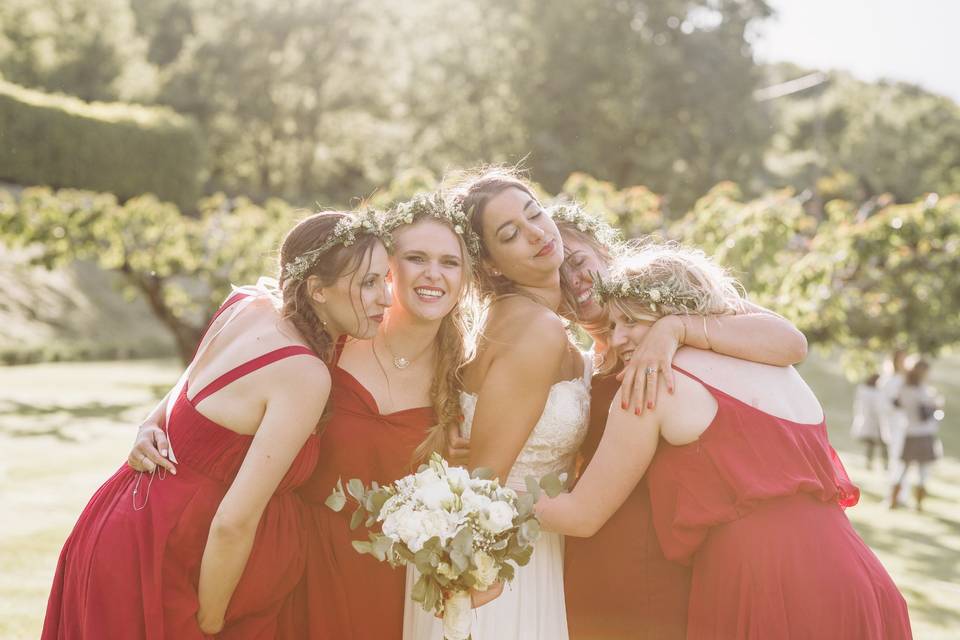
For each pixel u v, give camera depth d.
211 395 2.56
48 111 26.03
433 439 2.87
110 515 2.55
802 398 2.65
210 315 15.88
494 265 3.03
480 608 2.74
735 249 8.12
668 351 2.58
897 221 8.48
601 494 2.61
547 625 2.82
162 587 2.46
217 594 2.47
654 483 2.61
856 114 49.72
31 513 7.03
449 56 30.34
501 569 2.43
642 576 2.73
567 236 3.24
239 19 37.38
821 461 2.55
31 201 15.04
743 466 2.47
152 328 25.81
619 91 28.17
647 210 9.03
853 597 2.38
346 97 38.81
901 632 2.45
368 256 2.63
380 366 2.88
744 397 2.54
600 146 28.44
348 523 2.83
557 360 2.81
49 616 2.62
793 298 8.20
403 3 36.59
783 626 2.38
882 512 10.12
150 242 15.23
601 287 2.78
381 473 2.86
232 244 15.08
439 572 2.36
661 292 2.67
